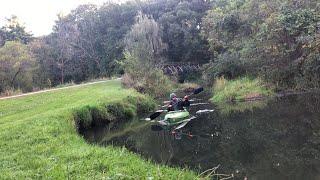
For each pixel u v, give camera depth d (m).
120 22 63.53
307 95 23.39
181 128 16.62
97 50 62.94
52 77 56.78
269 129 14.64
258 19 30.78
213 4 54.44
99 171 7.76
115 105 20.36
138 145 13.55
